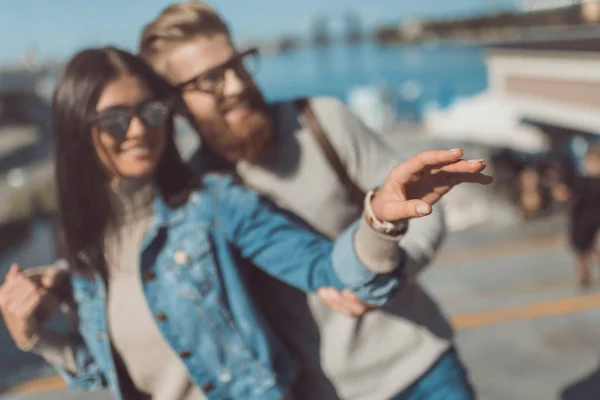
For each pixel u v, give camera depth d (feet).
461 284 28.76
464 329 19.79
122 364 4.63
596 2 27.66
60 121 4.25
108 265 4.56
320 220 5.24
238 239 4.42
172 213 4.43
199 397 4.59
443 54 434.30
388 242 3.67
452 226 44.52
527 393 15.44
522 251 34.47
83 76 4.16
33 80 162.50
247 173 5.25
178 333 4.40
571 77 32.30
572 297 22.02
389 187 3.41
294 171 5.20
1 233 59.52
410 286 5.50
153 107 4.24
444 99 113.29
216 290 4.39
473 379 16.49
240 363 4.46
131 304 4.49
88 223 4.45
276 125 5.23
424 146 84.99
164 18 4.82
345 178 5.22
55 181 4.43
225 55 4.75
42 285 4.56
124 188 4.42
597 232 25.67
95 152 4.31
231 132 4.88
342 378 5.37
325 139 5.21
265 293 5.23
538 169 49.44
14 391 16.98
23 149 135.33
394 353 5.41
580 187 25.86
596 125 31.19
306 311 5.22
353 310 4.05
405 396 5.47
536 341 18.34
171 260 4.38
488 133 55.42
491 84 39.58
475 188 50.85
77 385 4.87
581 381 15.62
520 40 36.29
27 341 4.55
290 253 4.26
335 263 3.92
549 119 34.94
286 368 4.70
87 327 4.62
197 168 5.31
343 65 492.54
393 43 598.75
